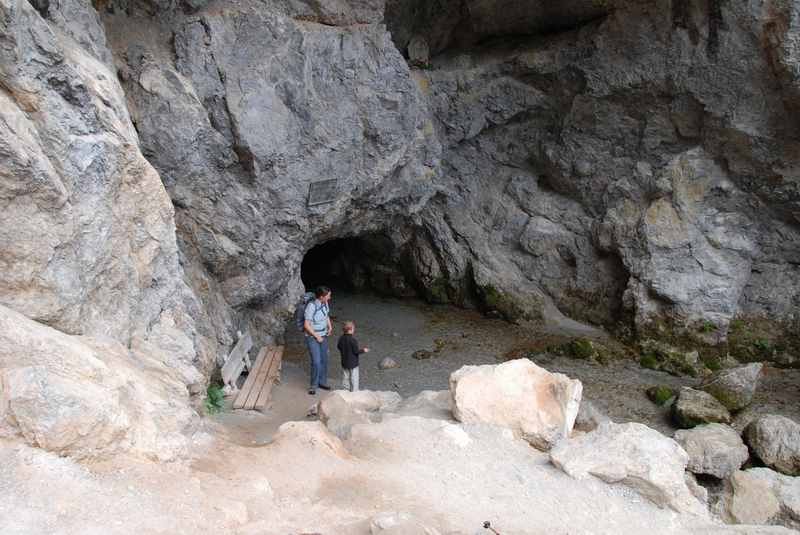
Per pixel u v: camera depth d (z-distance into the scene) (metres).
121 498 4.20
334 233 13.34
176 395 6.22
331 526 4.59
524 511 5.42
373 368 13.44
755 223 13.78
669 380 13.20
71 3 7.37
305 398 10.70
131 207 6.71
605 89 14.18
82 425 4.43
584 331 15.48
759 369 11.77
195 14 10.01
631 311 14.74
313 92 11.16
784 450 9.73
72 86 5.79
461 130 15.53
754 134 12.80
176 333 7.29
